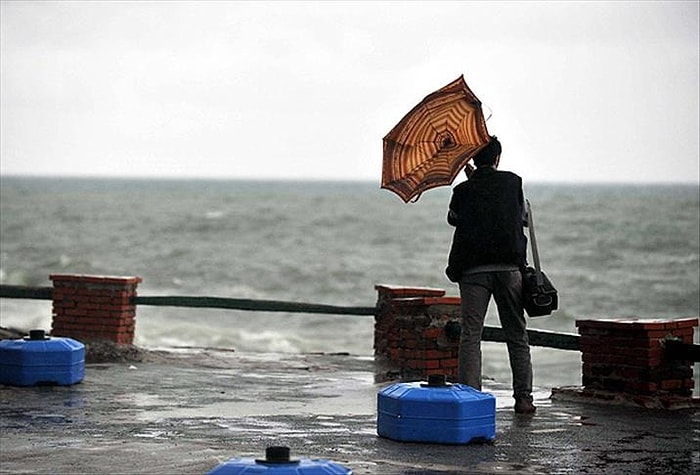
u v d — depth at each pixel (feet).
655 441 67.72
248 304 117.08
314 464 40.63
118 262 535.60
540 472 58.54
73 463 58.65
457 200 79.15
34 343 88.28
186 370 102.27
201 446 63.87
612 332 83.41
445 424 65.26
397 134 78.23
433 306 96.32
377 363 111.14
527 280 78.02
